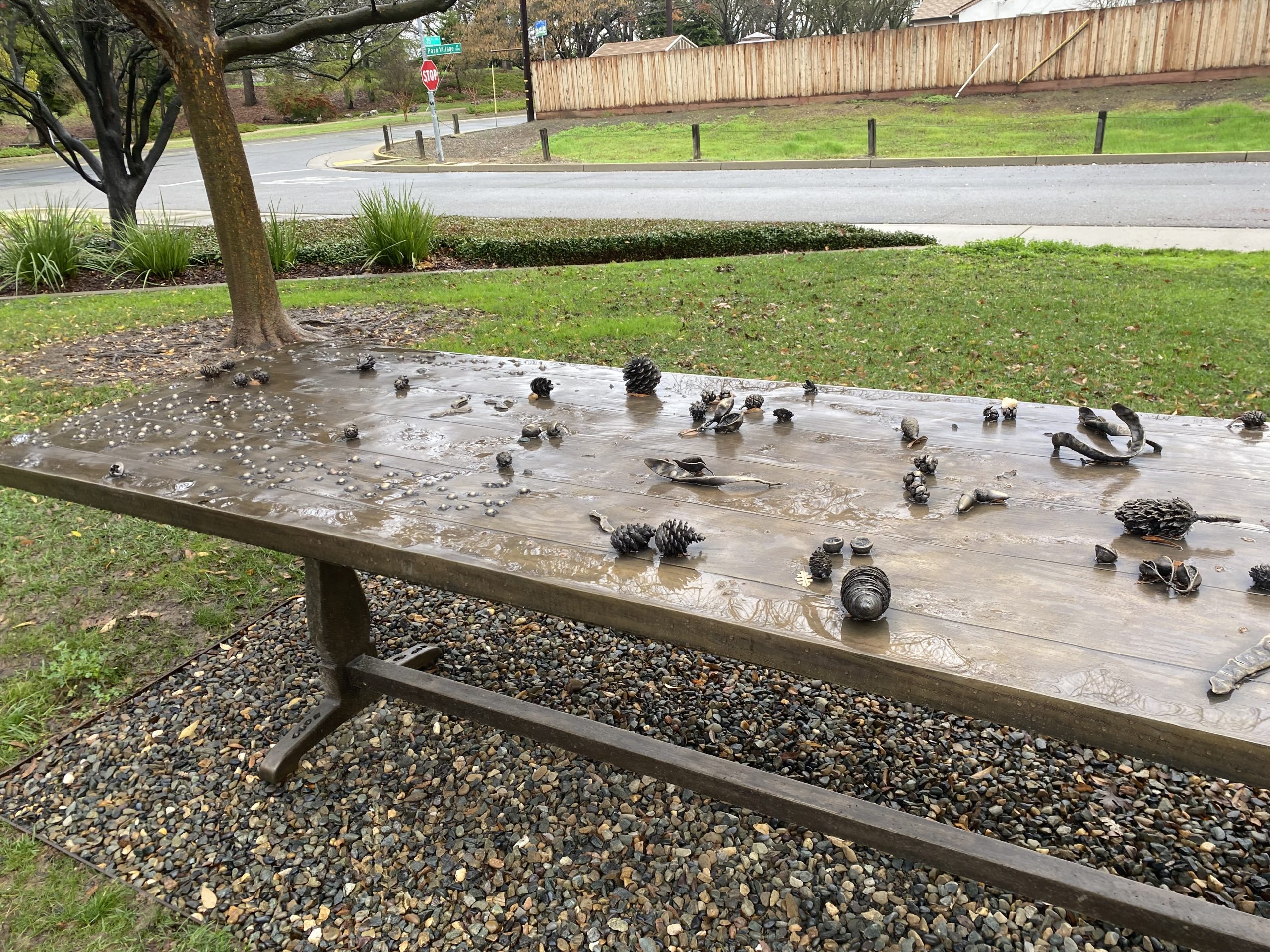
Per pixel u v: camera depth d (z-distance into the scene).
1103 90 20.48
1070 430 2.23
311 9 10.28
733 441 2.31
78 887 2.18
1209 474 1.92
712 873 2.11
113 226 10.72
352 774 2.52
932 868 2.09
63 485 2.38
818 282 7.75
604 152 19.75
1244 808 2.27
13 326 7.53
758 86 23.77
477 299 7.89
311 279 9.26
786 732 2.63
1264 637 1.35
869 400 2.57
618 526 1.86
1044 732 1.28
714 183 14.69
